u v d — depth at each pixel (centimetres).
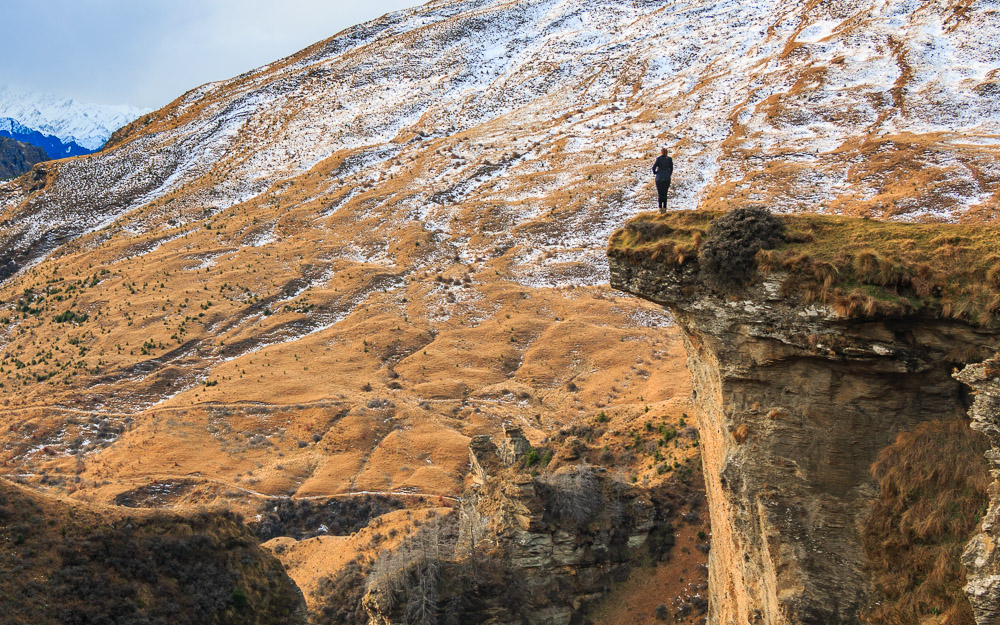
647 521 3791
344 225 15938
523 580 3684
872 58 18375
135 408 9606
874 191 12238
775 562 2153
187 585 2580
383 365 10538
